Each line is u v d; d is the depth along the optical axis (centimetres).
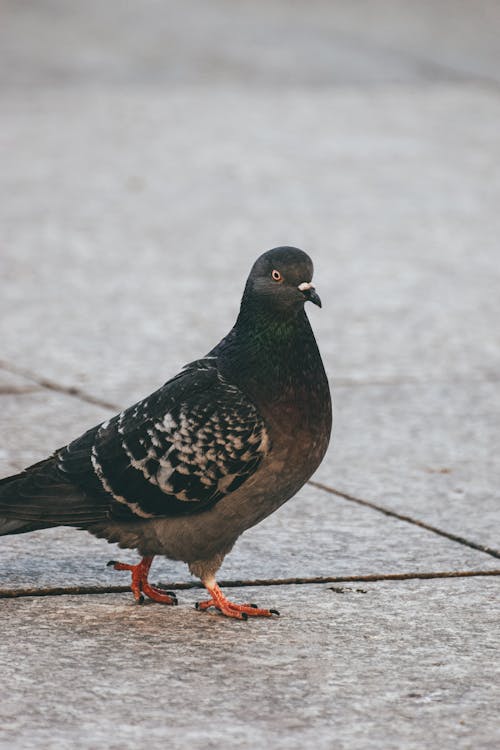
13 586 775
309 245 1819
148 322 1452
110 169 2281
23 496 741
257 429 721
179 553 745
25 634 705
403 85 3114
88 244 1805
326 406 748
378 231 1905
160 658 676
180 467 721
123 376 1259
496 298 1580
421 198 2116
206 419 722
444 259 1759
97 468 736
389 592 780
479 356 1352
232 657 679
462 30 3931
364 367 1312
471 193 2153
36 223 1914
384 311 1515
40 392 1209
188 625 727
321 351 1362
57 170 2262
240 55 3512
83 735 585
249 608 740
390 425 1139
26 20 4166
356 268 1706
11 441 1066
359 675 657
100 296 1555
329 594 777
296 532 884
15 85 3088
